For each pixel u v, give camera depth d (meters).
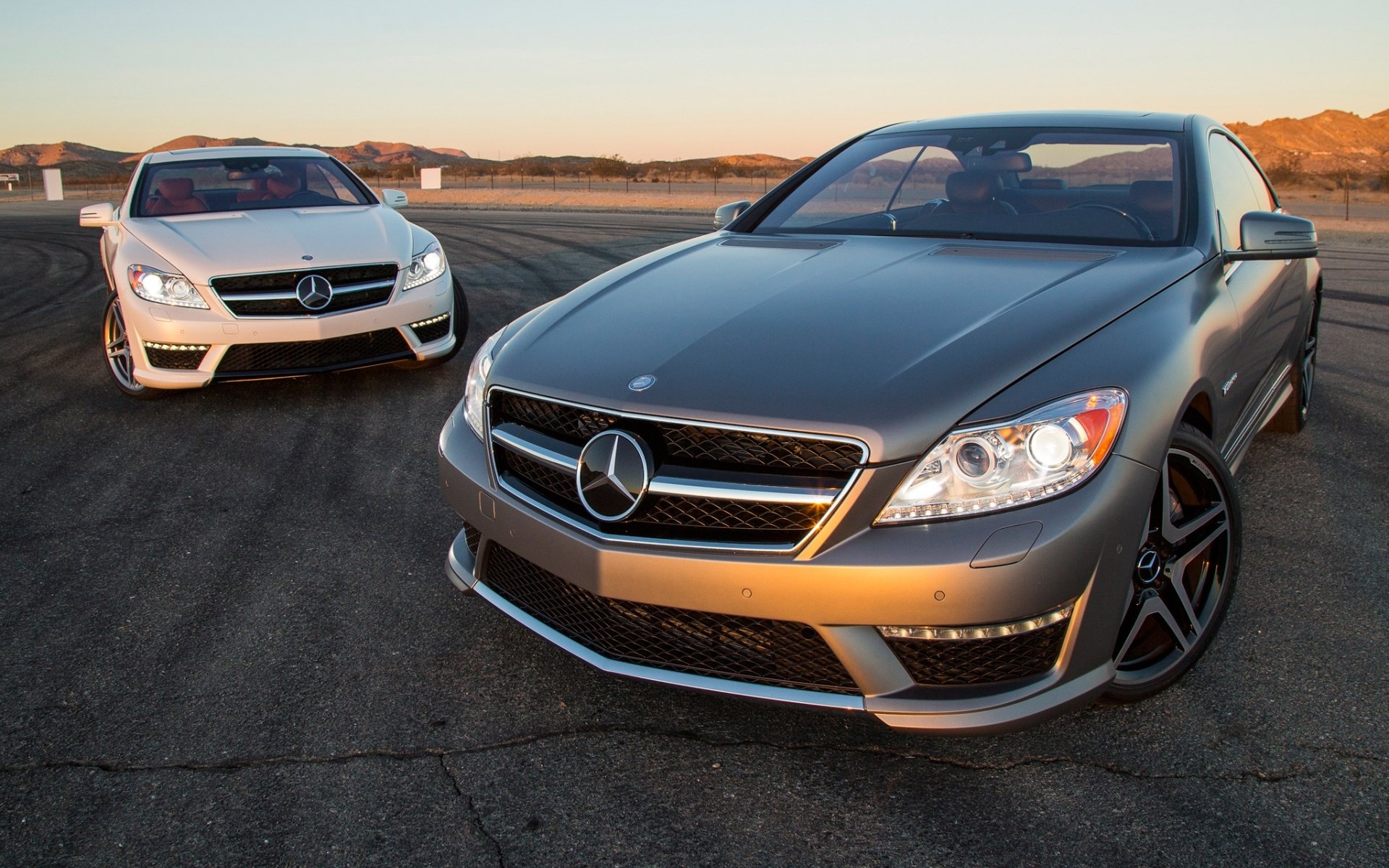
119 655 2.62
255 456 4.32
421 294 5.32
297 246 5.12
